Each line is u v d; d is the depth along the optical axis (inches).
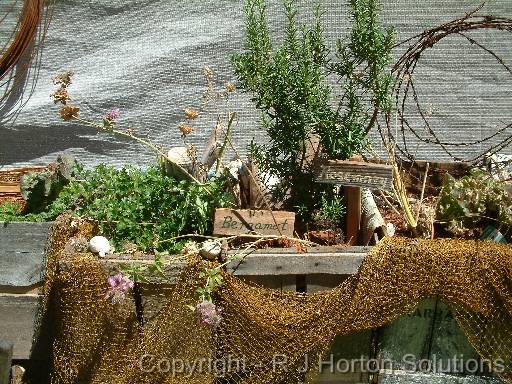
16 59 90.4
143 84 92.2
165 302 73.0
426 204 81.4
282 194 78.9
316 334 71.9
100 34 90.8
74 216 77.5
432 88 92.7
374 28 75.0
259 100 75.9
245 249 72.2
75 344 73.9
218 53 91.5
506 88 92.7
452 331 73.8
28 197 83.1
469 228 77.4
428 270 69.9
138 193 80.5
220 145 85.6
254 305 71.6
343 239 77.7
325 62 77.4
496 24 76.0
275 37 90.4
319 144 77.0
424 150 94.3
